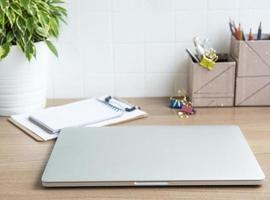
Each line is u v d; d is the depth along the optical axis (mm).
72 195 816
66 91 1381
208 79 1221
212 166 871
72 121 1131
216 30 1330
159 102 1325
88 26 1319
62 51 1340
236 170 857
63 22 1289
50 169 867
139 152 933
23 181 870
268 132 1081
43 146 1026
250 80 1228
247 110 1230
